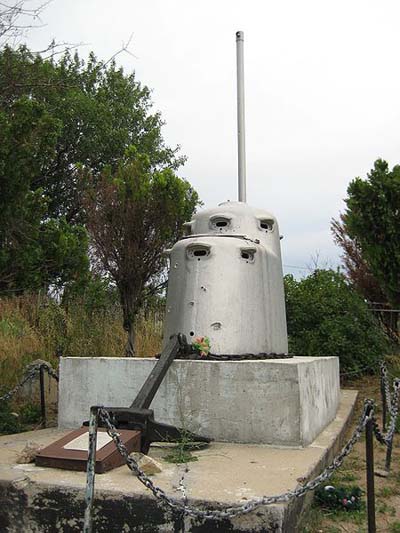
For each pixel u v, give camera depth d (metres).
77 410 5.70
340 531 3.80
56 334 9.20
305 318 10.34
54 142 6.71
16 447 4.82
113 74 17.59
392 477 5.00
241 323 5.76
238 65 7.86
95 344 9.13
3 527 3.71
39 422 6.84
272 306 6.19
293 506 3.49
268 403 4.96
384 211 9.52
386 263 9.63
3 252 7.03
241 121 7.71
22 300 10.09
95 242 8.86
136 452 4.15
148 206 8.86
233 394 5.06
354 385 9.94
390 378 9.23
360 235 9.85
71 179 14.66
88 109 15.21
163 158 18.16
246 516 3.25
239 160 7.61
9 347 8.58
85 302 10.18
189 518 3.35
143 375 5.49
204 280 5.84
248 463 4.28
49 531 3.61
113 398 5.57
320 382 5.93
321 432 5.75
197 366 5.18
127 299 8.96
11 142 6.34
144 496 3.44
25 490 3.69
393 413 5.24
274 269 6.38
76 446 4.11
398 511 4.20
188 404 5.16
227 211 6.53
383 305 11.16
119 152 16.36
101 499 3.50
